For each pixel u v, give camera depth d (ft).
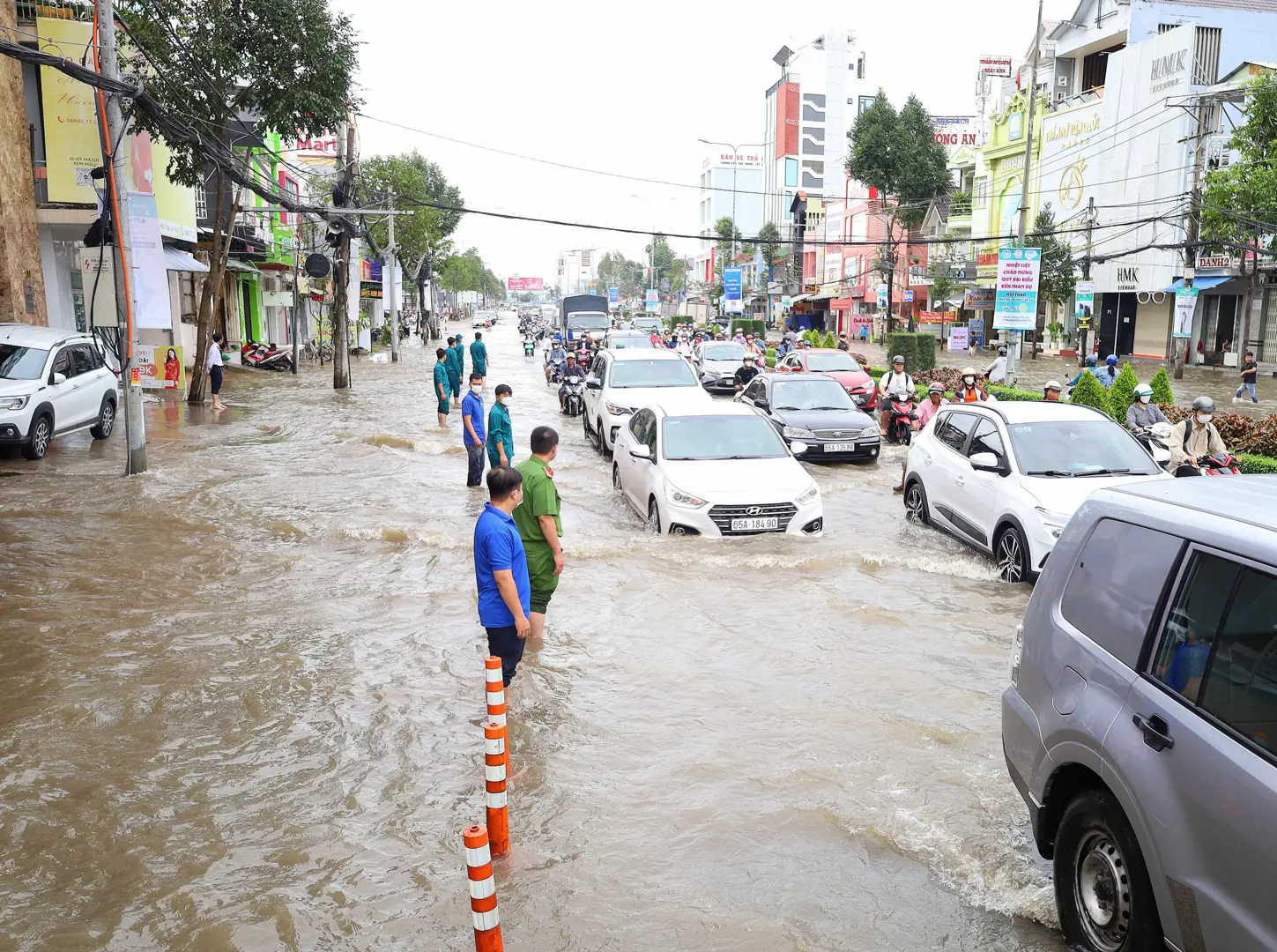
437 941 13.21
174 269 87.10
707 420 39.34
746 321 202.18
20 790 17.39
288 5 70.38
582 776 18.12
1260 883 9.50
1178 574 11.75
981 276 173.47
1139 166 134.51
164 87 67.72
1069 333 154.10
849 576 31.24
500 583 19.97
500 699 14.80
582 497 44.34
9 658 23.79
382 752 19.11
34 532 36.27
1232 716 10.37
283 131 74.69
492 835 15.07
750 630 26.22
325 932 13.42
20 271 73.05
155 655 24.17
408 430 66.03
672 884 14.61
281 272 139.13
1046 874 14.70
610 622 26.78
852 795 17.30
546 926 13.52
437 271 245.65
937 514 36.88
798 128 357.82
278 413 76.64
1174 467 38.17
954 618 27.22
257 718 20.59
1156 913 10.94
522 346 214.07
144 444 48.11
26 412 50.37
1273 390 98.27
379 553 34.14
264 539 35.94
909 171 173.47
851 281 234.99
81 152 73.97
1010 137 169.27
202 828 16.19
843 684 22.61
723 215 429.38
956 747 19.29
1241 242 101.24
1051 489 30.53
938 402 52.80
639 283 625.00
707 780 17.92
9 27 67.87
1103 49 156.25
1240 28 127.95
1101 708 12.14
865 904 14.07
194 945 13.07
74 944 13.05
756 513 34.81
